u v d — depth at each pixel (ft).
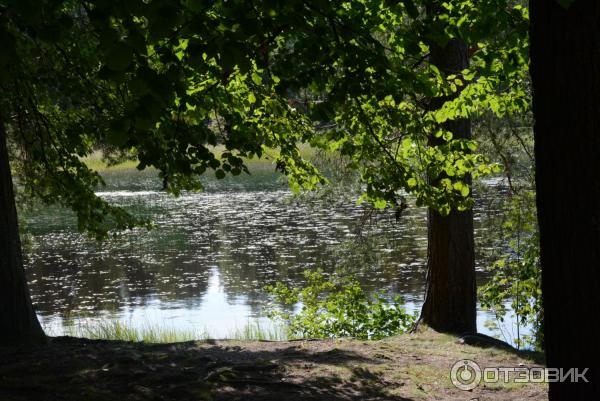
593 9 12.14
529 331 44.98
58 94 30.04
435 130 26.21
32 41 27.32
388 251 73.92
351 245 50.03
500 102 28.12
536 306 41.65
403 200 24.21
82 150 33.71
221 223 102.22
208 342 29.73
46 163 33.47
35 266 74.69
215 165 20.66
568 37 12.30
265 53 16.24
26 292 26.21
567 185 12.54
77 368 22.30
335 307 42.06
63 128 34.63
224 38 12.65
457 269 35.22
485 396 23.03
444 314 35.29
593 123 12.29
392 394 22.52
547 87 12.66
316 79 18.03
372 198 25.02
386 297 55.62
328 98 18.93
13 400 19.15
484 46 23.89
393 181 23.93
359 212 107.55
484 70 25.85
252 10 13.98
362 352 28.50
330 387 22.70
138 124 12.00
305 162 30.55
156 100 11.91
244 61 12.55
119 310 55.52
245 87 27.43
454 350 30.22
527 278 41.91
